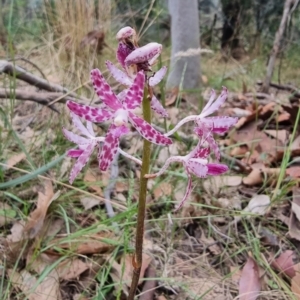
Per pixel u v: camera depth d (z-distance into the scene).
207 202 1.70
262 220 1.60
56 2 2.38
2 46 2.39
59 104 2.15
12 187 1.64
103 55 2.49
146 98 0.79
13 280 1.26
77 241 1.32
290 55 4.72
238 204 1.70
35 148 1.86
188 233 1.57
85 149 0.83
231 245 1.51
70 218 1.48
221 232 1.57
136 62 0.74
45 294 1.23
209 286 1.33
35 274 1.27
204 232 1.57
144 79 0.71
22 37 2.83
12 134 1.71
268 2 5.45
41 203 1.45
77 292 1.27
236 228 1.55
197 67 2.98
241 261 1.44
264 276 1.36
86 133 0.85
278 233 1.53
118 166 1.90
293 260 1.45
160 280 1.32
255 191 1.79
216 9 5.64
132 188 1.40
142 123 0.72
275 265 1.39
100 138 0.84
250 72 4.44
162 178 1.79
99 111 0.73
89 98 2.21
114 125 0.72
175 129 0.86
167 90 3.02
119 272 1.30
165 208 1.63
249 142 1.97
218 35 5.64
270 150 2.05
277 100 2.90
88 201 1.61
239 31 5.43
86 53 2.36
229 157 1.92
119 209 1.62
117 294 1.16
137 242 0.91
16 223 1.46
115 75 0.80
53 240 1.42
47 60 2.47
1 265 1.29
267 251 1.46
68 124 2.05
